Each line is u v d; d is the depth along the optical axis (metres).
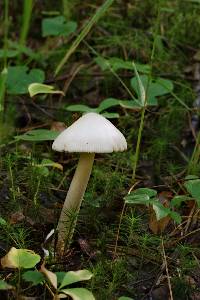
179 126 0.96
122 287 0.69
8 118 0.96
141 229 0.76
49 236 0.71
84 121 0.66
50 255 0.69
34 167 0.81
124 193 0.81
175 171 0.89
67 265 0.70
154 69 1.05
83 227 0.76
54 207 0.79
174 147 0.93
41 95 1.04
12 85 0.95
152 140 0.95
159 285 0.70
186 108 0.97
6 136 0.91
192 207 0.80
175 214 0.68
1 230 0.73
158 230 0.76
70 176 0.87
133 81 0.92
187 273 0.72
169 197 0.82
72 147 0.65
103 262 0.71
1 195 0.79
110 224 0.77
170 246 0.74
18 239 0.72
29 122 0.97
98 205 0.75
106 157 0.90
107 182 0.83
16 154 0.83
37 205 0.76
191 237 0.76
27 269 0.67
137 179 0.88
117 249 0.73
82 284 0.68
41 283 0.65
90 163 0.69
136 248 0.74
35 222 0.75
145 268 0.72
